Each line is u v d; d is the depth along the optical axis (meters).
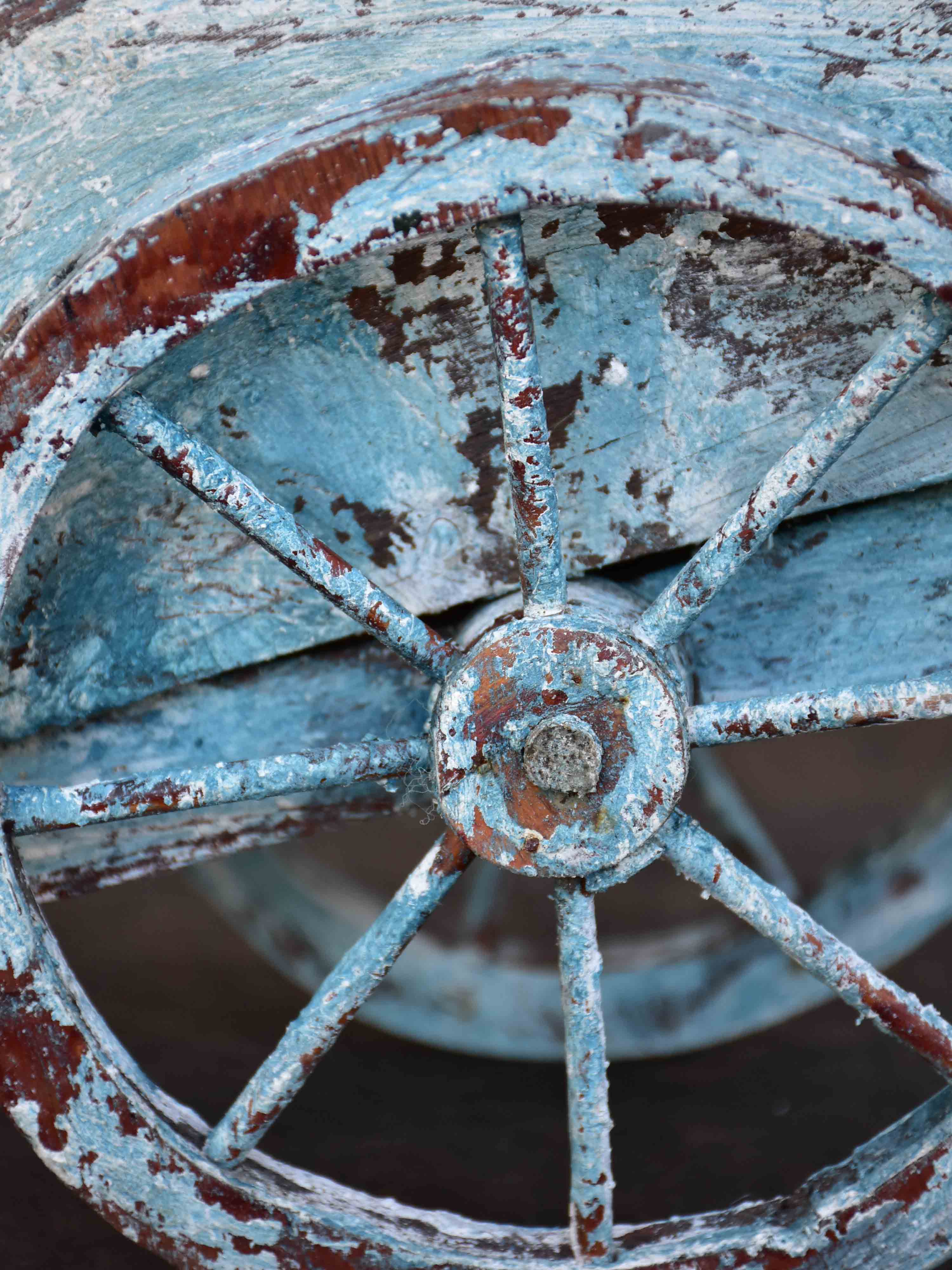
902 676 0.56
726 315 0.52
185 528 0.54
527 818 0.51
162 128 0.51
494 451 0.54
